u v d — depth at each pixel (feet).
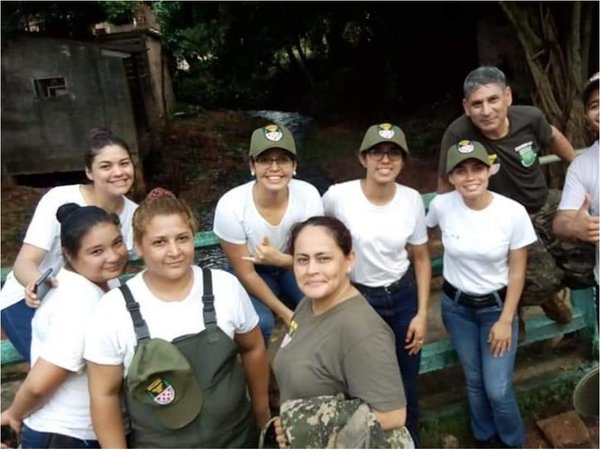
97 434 6.14
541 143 9.01
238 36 38.27
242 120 44.52
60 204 7.60
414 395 8.56
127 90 27.96
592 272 8.52
